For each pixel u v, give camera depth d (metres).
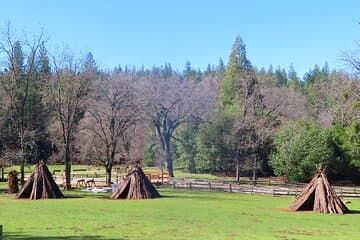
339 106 71.38
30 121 71.38
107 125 65.75
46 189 46.59
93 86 64.50
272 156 73.88
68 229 24.09
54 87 60.69
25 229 24.03
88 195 50.69
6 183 68.81
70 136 63.56
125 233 22.81
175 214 32.03
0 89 62.47
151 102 80.62
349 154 69.69
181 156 93.25
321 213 35.62
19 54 60.97
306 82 137.50
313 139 69.38
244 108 78.69
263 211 35.72
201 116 86.38
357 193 53.94
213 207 37.66
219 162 84.94
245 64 96.31
